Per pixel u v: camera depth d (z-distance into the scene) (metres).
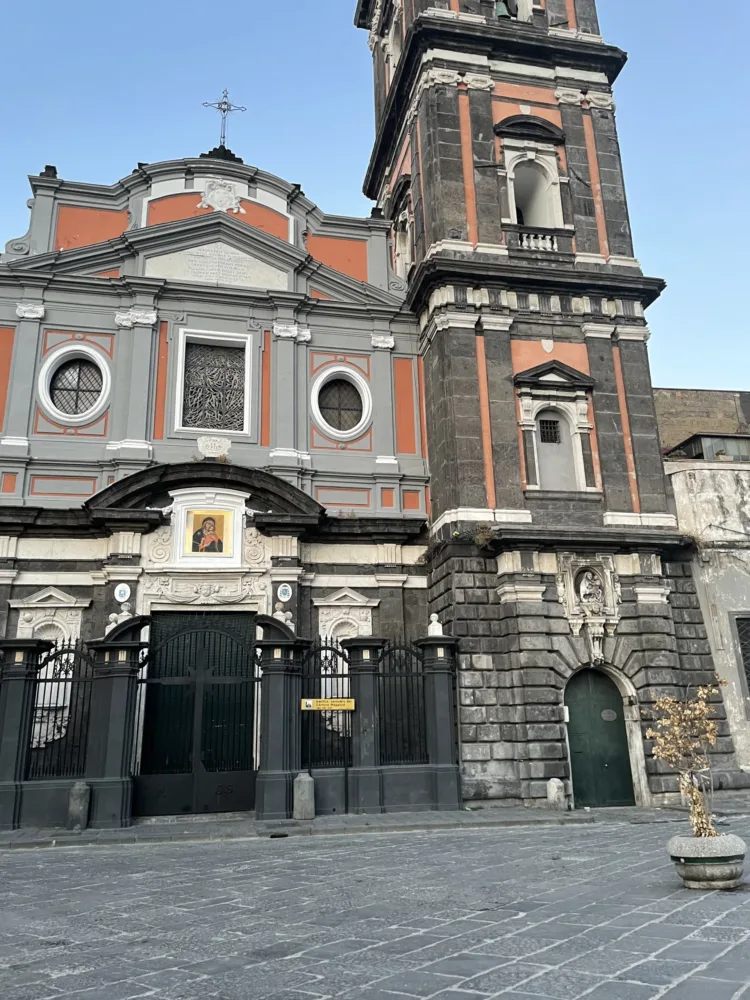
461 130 23.97
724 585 21.80
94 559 20.67
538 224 25.19
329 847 13.59
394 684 20.02
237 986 5.98
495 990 5.66
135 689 17.03
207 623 20.42
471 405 21.34
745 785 19.92
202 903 9.12
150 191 24.23
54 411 21.55
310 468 22.52
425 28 24.31
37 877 11.17
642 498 21.80
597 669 20.06
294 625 20.52
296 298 23.70
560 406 22.23
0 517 20.09
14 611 19.95
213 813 17.33
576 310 23.08
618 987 5.63
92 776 16.12
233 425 22.83
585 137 25.05
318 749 18.97
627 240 24.25
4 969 6.65
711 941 6.77
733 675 21.03
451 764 18.09
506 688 19.44
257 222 24.73
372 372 23.98
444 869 11.08
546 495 21.25
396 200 27.45
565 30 25.94
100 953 7.08
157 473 20.44
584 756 19.45
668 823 16.31
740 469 22.80
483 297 22.36
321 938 7.37
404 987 5.80
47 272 22.39
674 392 32.81
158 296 22.95
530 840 14.04
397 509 22.73
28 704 16.52
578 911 8.13
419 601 22.09
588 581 20.39
